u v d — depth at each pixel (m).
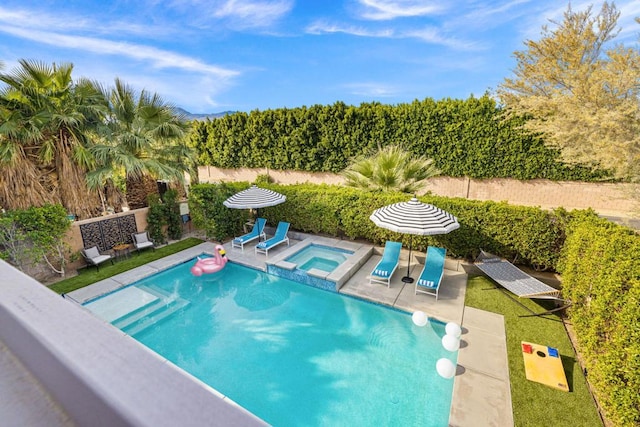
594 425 4.27
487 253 8.78
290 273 8.98
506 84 12.52
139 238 11.06
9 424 0.54
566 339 6.00
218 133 22.56
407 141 16.64
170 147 13.59
